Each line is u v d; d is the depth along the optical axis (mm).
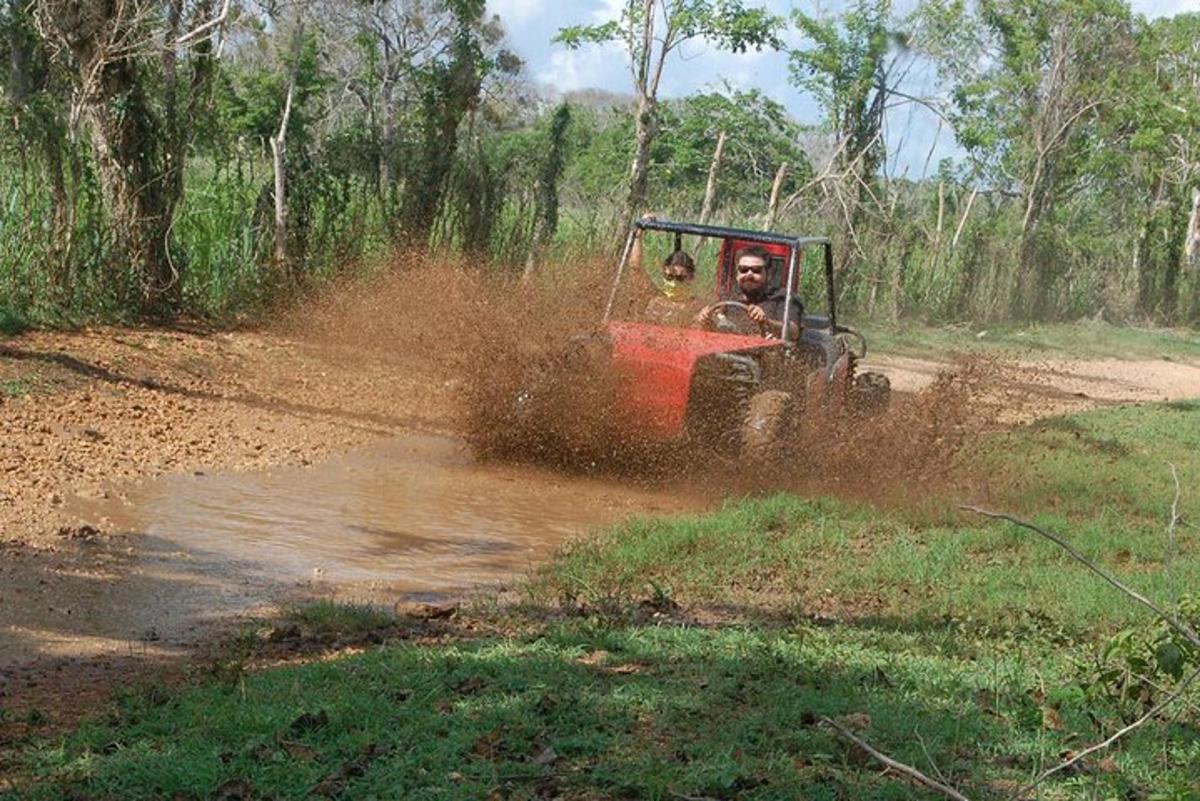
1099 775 5238
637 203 24766
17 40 17422
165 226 17750
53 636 6961
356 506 10234
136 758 5148
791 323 12516
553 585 8320
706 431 11773
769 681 6273
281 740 5324
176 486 10273
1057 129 39656
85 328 16047
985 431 15281
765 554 9289
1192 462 14219
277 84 27375
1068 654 7078
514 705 5695
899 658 6816
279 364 15914
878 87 32688
